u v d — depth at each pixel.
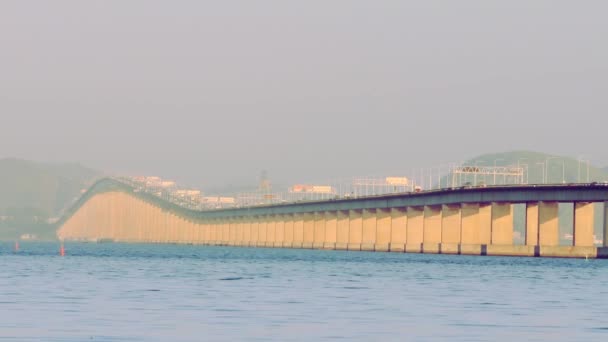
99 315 91.56
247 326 83.81
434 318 92.81
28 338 73.75
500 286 146.50
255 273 181.38
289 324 85.75
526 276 180.38
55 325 82.50
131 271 184.62
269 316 92.69
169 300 110.31
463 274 186.00
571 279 170.38
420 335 79.06
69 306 100.62
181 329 81.06
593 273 196.00
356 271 195.00
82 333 77.25
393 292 129.25
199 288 132.50
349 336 77.75
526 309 104.50
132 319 88.38
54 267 199.50
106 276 162.88
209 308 100.62
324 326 84.50
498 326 86.62
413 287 141.12
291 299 114.12
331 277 168.00
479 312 99.94
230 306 103.19
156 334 77.44
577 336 79.94
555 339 77.88
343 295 122.12
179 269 197.00
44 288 128.38
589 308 107.44
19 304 102.12
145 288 131.12
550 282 160.12
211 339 74.94
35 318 87.81
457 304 109.94
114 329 80.31
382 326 85.12
